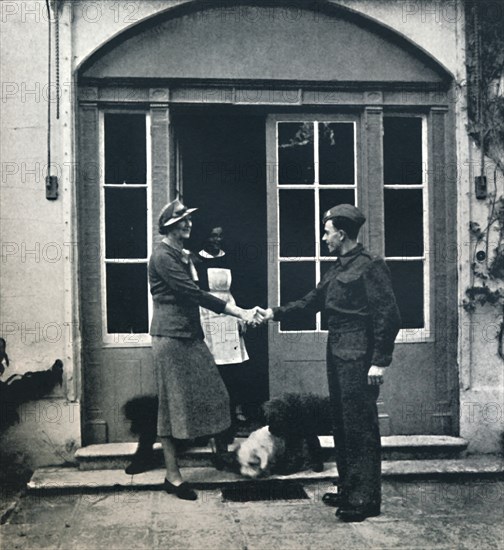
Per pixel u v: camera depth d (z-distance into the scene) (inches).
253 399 211.6
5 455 192.5
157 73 200.2
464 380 204.5
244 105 203.5
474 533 155.0
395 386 206.8
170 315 178.2
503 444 203.9
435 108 206.5
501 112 203.2
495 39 203.2
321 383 207.8
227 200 217.5
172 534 155.3
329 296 165.8
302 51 203.8
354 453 162.4
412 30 203.5
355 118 207.8
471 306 204.4
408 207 207.5
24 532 156.9
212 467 193.9
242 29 202.7
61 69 194.1
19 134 193.0
